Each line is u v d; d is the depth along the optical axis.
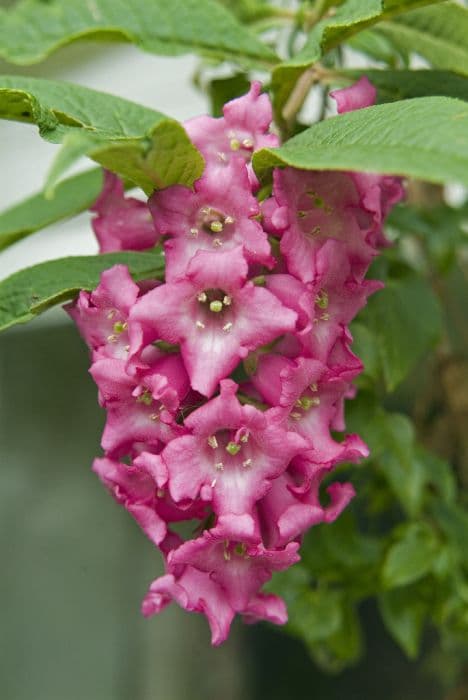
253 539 0.33
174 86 0.70
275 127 0.39
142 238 0.38
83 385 0.79
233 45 0.40
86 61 0.68
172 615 0.78
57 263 0.36
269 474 0.34
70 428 0.79
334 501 0.36
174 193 0.34
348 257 0.35
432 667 0.61
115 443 0.34
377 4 0.36
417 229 0.48
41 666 0.78
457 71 0.39
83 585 0.78
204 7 0.40
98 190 0.41
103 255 0.37
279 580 0.47
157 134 0.33
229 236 0.34
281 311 0.33
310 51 0.37
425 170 0.31
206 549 0.34
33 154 0.76
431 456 0.47
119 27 0.39
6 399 0.81
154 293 0.33
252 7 0.43
